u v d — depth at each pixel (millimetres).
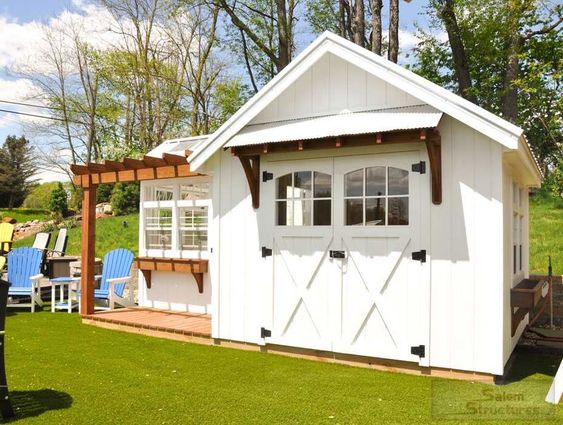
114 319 8336
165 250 9672
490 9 14273
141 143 25859
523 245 7844
